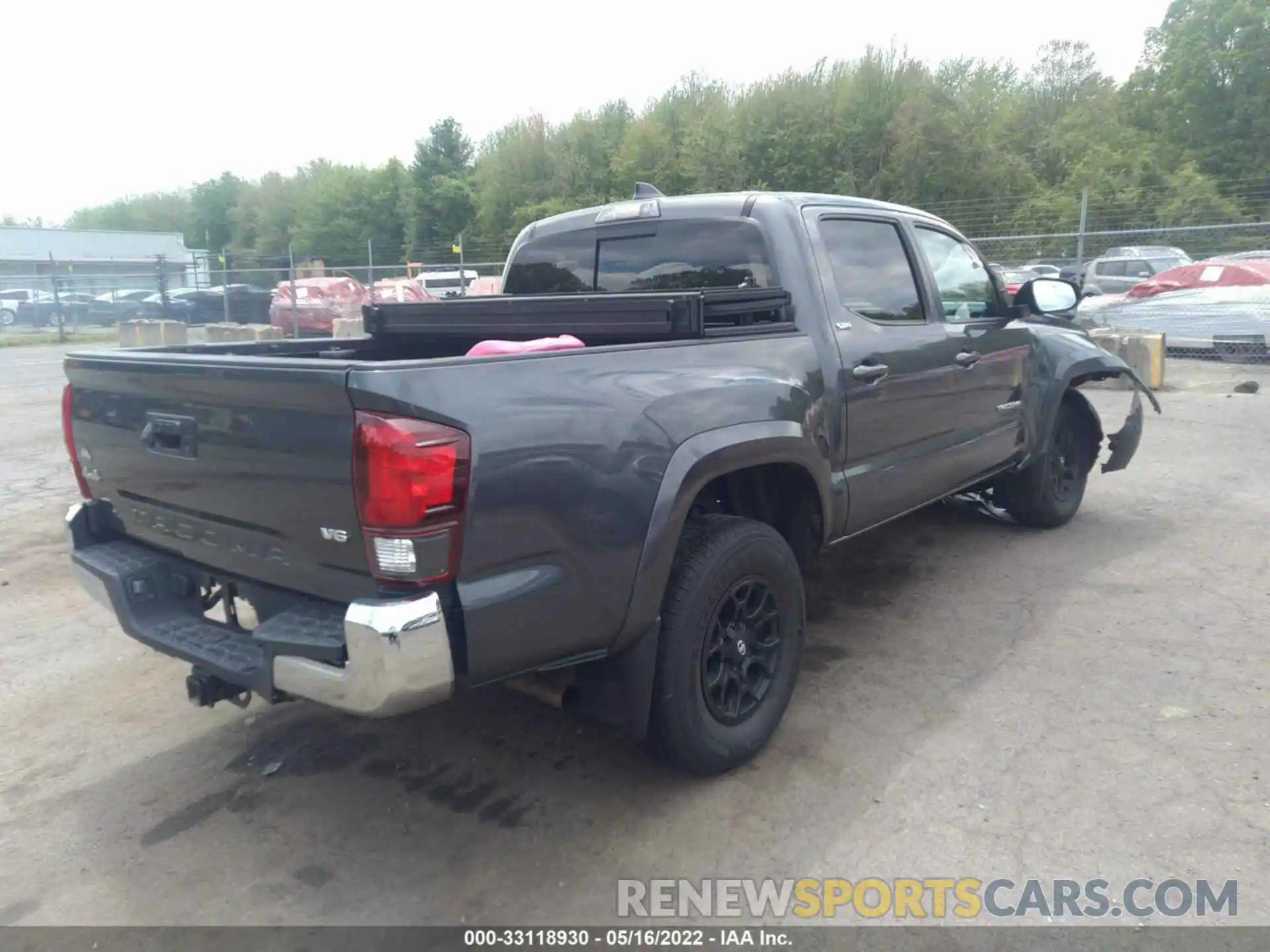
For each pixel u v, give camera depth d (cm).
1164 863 272
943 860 278
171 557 314
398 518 229
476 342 413
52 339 2677
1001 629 443
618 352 285
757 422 320
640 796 317
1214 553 542
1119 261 1881
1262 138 4081
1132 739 339
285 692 252
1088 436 607
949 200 3994
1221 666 395
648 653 291
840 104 4122
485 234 5153
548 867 283
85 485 340
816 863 280
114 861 293
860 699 377
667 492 284
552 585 258
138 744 366
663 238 410
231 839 302
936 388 432
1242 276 1398
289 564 264
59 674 430
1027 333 525
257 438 256
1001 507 590
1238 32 4072
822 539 374
